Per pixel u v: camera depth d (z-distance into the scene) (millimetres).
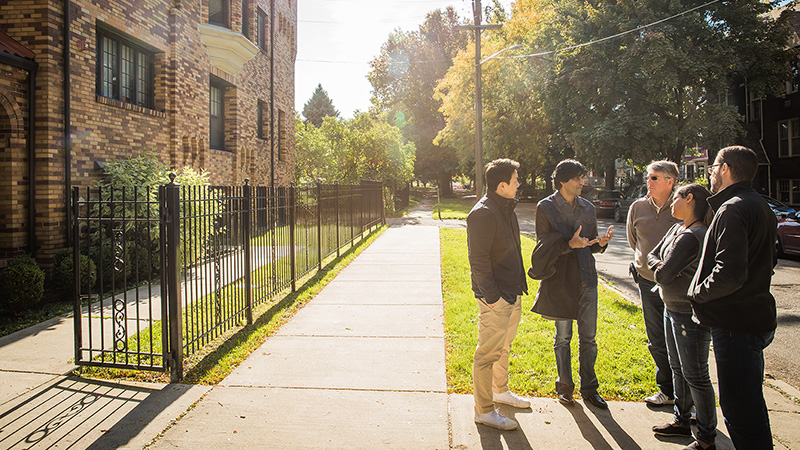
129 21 9461
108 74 9430
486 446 3236
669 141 21391
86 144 8414
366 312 6512
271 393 4023
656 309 3775
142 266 8195
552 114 25859
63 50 7910
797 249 11266
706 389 3076
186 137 11406
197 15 11805
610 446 3248
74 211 4348
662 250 3299
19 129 7363
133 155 9648
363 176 25312
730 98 27625
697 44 21141
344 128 27609
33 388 4105
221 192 5531
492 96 29109
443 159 46500
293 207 7656
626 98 22000
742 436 2613
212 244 5363
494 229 3387
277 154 18609
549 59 24781
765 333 2602
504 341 3498
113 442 3256
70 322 6059
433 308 6699
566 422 3572
